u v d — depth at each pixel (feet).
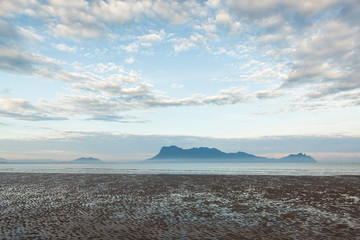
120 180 127.03
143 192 86.28
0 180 125.29
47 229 41.98
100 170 233.76
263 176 152.56
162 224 45.88
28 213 53.93
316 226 44.55
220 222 47.34
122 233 40.29
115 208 59.82
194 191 89.04
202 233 40.63
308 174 176.55
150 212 55.67
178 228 43.39
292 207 61.31
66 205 63.16
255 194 82.28
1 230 41.01
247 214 53.88
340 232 40.93
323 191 88.94
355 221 47.88
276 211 56.85
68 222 46.75
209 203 66.44
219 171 224.12
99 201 69.05
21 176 148.46
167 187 99.71
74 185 105.70
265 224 45.96
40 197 75.41
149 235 39.47
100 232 40.73
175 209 58.90
